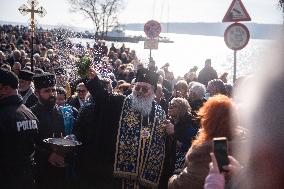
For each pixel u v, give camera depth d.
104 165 4.88
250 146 1.57
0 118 3.76
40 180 4.75
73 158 4.99
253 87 1.55
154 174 4.84
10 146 3.78
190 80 14.24
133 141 4.79
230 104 3.00
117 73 15.37
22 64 14.73
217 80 7.21
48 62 13.53
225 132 2.87
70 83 9.02
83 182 5.00
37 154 4.66
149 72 4.87
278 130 1.46
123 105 4.89
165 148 4.97
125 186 4.84
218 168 1.91
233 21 8.84
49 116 4.92
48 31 29.53
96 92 4.84
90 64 4.78
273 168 1.49
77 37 18.94
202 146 2.95
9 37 35.47
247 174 1.61
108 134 4.86
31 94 6.31
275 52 1.45
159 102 8.04
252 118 1.55
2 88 3.86
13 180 3.81
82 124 4.93
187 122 5.63
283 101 1.44
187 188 3.01
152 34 13.50
